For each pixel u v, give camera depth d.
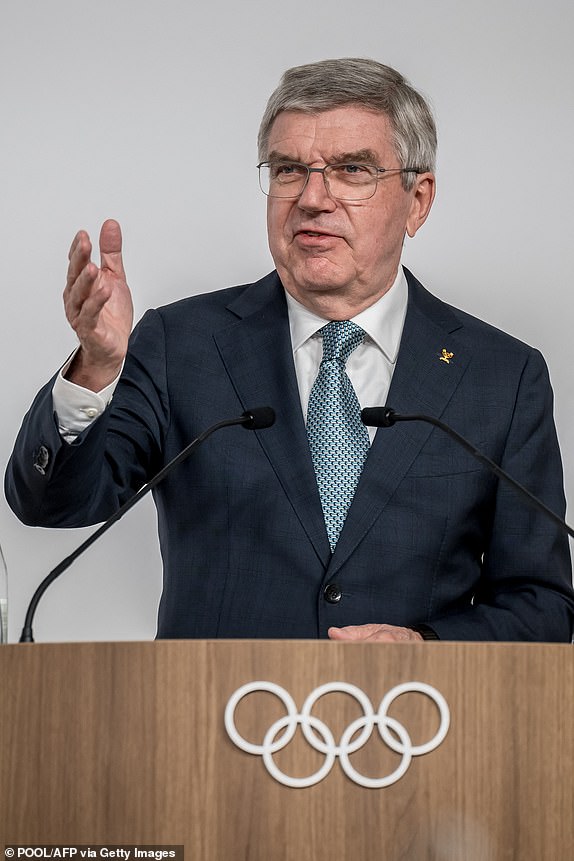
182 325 7.92
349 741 4.31
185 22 11.11
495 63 11.12
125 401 7.52
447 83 11.09
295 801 4.28
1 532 10.42
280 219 7.51
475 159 11.02
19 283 10.78
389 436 7.41
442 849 4.30
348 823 4.28
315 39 11.14
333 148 7.36
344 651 4.36
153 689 4.32
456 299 10.92
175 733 4.30
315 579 7.13
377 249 7.46
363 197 7.39
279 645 4.34
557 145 11.08
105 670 4.34
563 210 11.03
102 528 5.64
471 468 7.52
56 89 10.98
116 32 11.06
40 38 11.00
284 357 7.63
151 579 10.48
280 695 4.32
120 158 10.95
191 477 7.41
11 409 10.66
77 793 4.29
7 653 4.37
